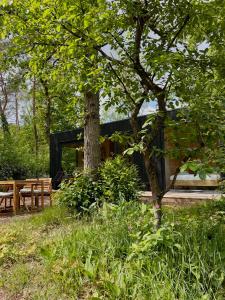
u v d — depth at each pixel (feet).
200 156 10.83
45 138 72.23
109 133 38.17
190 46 12.93
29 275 11.56
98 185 21.95
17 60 24.57
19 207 28.07
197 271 9.42
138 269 10.18
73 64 13.79
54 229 17.83
